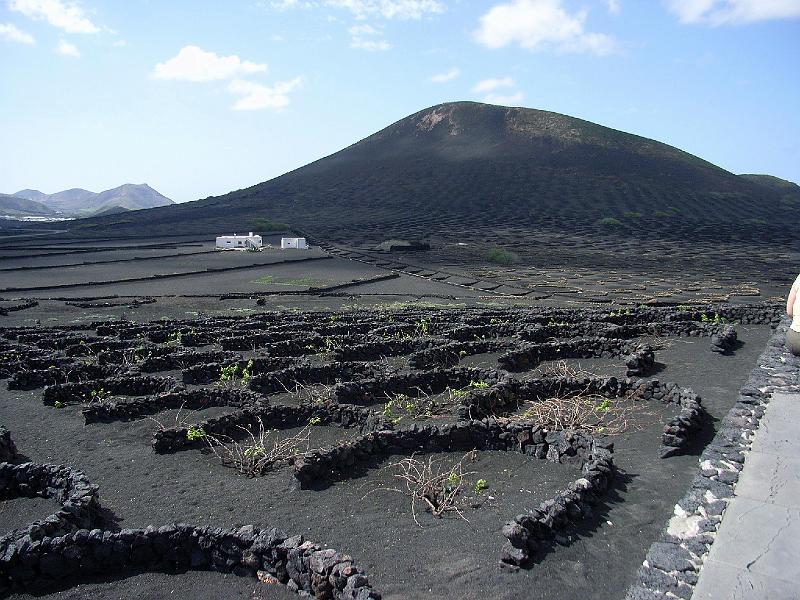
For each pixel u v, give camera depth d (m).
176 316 43.72
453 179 198.75
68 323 39.94
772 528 11.27
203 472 16.88
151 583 11.82
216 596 11.41
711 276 77.44
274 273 75.25
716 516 11.77
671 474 15.77
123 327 36.12
